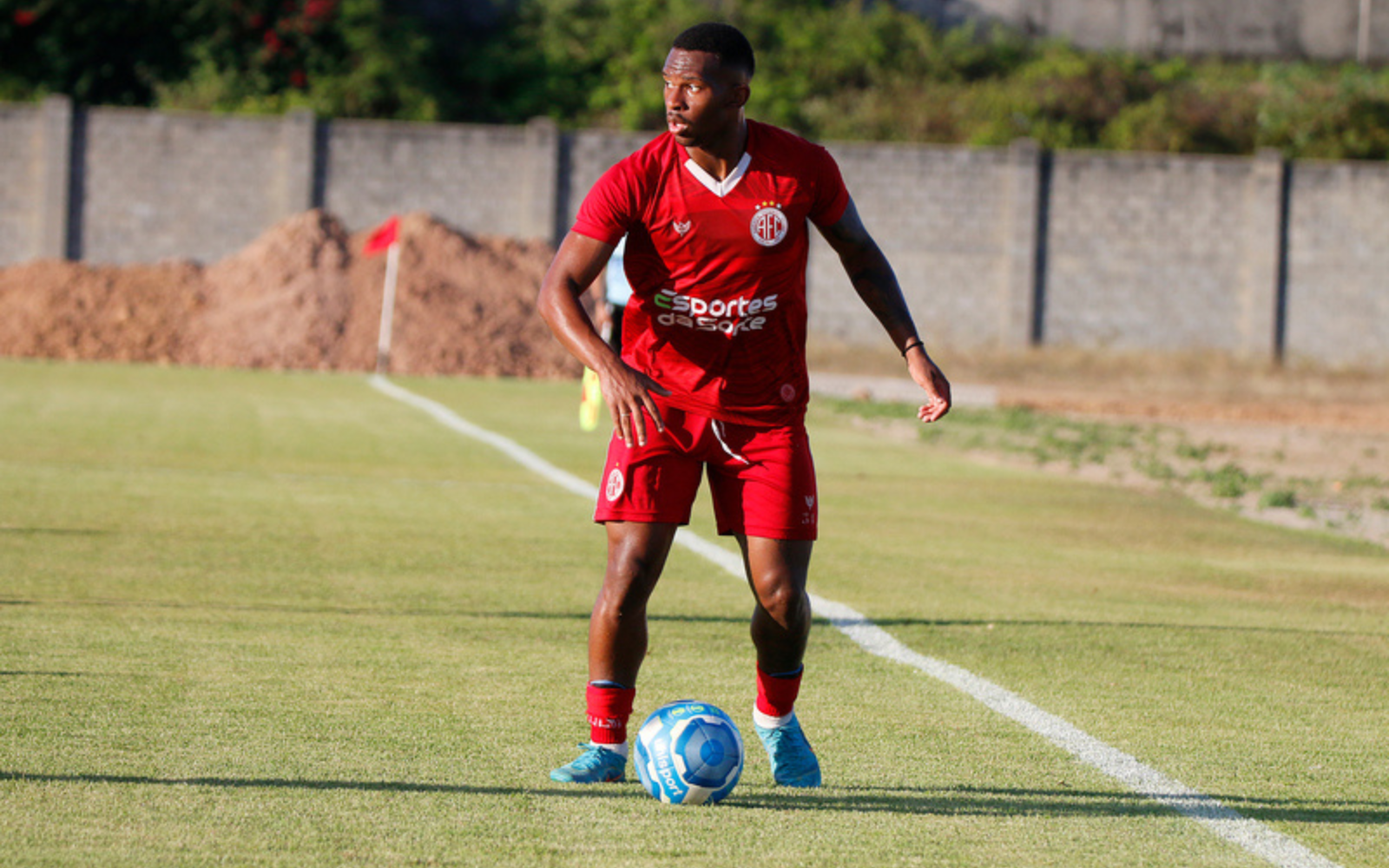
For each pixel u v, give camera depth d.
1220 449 72.00
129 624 23.36
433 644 22.70
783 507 15.31
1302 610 29.50
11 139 126.69
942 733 18.16
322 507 39.16
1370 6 180.25
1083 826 14.34
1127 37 180.88
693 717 14.75
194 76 157.75
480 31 172.00
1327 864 13.38
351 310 109.75
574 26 169.50
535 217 129.38
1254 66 180.25
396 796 14.56
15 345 104.94
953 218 130.00
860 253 15.92
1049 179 129.88
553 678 20.52
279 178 128.75
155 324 109.00
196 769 15.31
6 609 24.11
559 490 44.97
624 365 14.59
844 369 125.56
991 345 130.25
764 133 15.07
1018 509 45.56
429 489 44.19
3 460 46.31
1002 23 180.88
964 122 160.75
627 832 13.61
